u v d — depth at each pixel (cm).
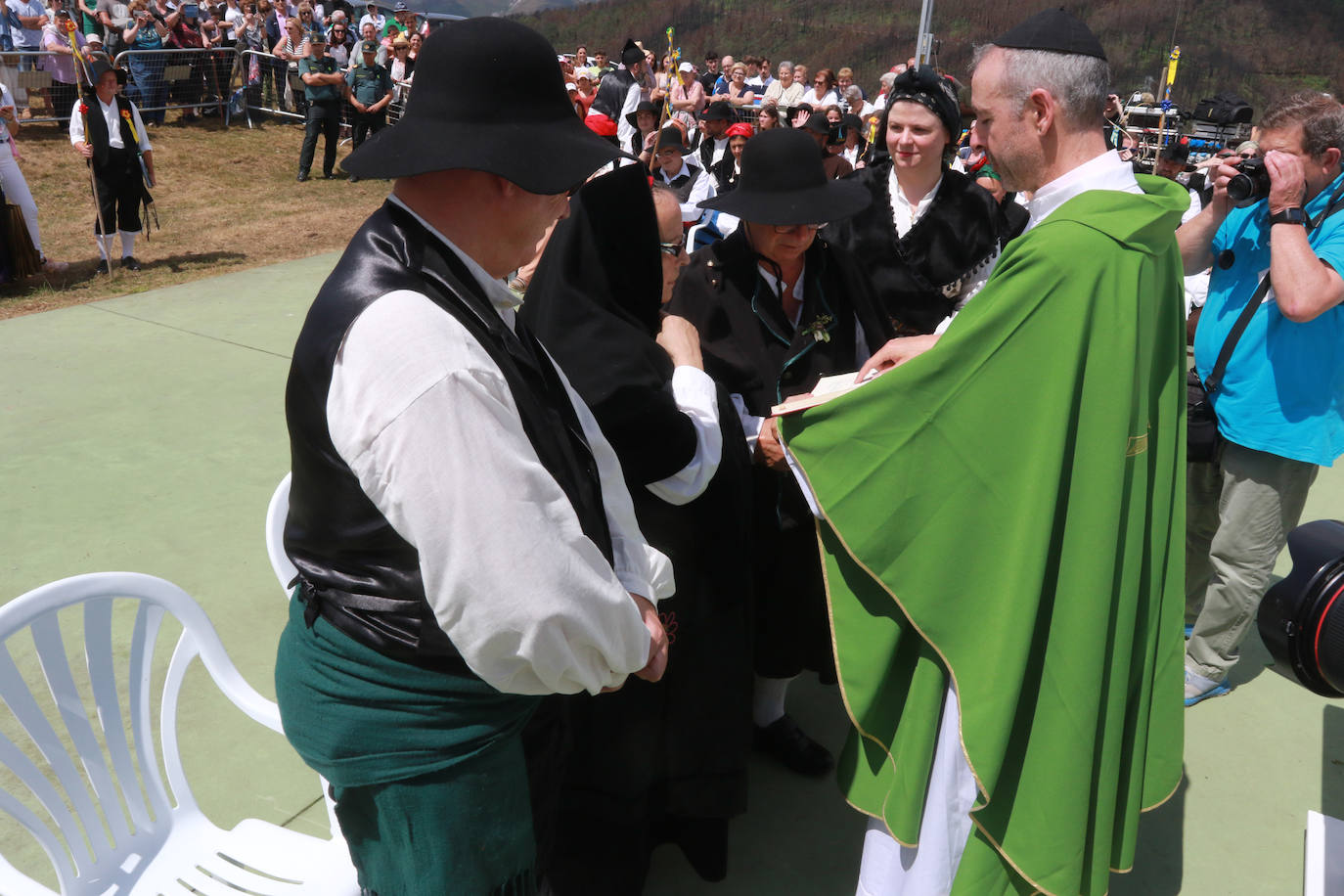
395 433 105
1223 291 271
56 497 397
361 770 130
